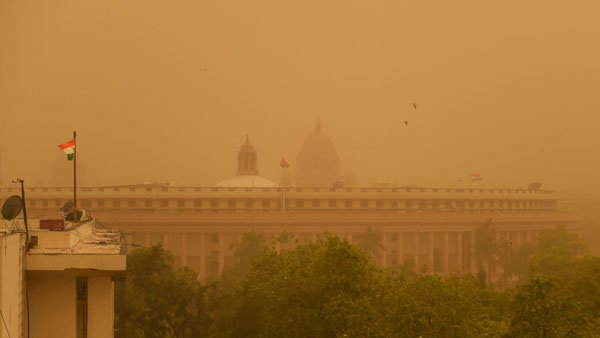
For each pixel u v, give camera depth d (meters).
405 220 172.38
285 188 173.00
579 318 39.66
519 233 195.00
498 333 43.62
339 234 168.75
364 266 45.19
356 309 41.12
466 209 188.38
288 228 165.75
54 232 29.97
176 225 162.25
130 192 167.38
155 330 58.78
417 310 40.66
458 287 44.94
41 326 28.00
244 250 131.00
